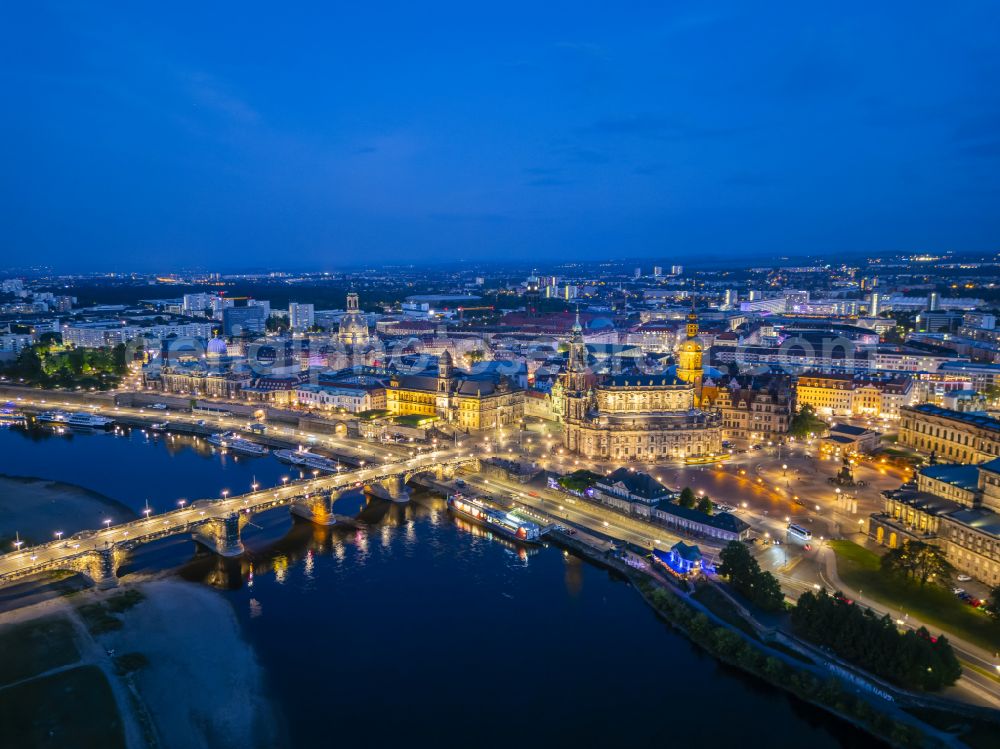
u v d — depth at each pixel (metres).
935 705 128.50
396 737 130.12
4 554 187.25
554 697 141.75
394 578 191.38
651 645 159.25
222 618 169.38
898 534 190.62
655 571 186.25
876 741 127.06
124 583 187.38
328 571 195.88
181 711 135.88
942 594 165.38
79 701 136.12
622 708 138.50
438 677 147.88
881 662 136.00
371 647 158.38
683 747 128.25
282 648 157.88
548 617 170.88
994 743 120.38
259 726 132.62
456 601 178.75
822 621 146.25
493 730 132.12
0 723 130.00
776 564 184.50
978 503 192.00
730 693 143.12
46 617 167.62
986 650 143.38
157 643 157.75
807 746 128.62
